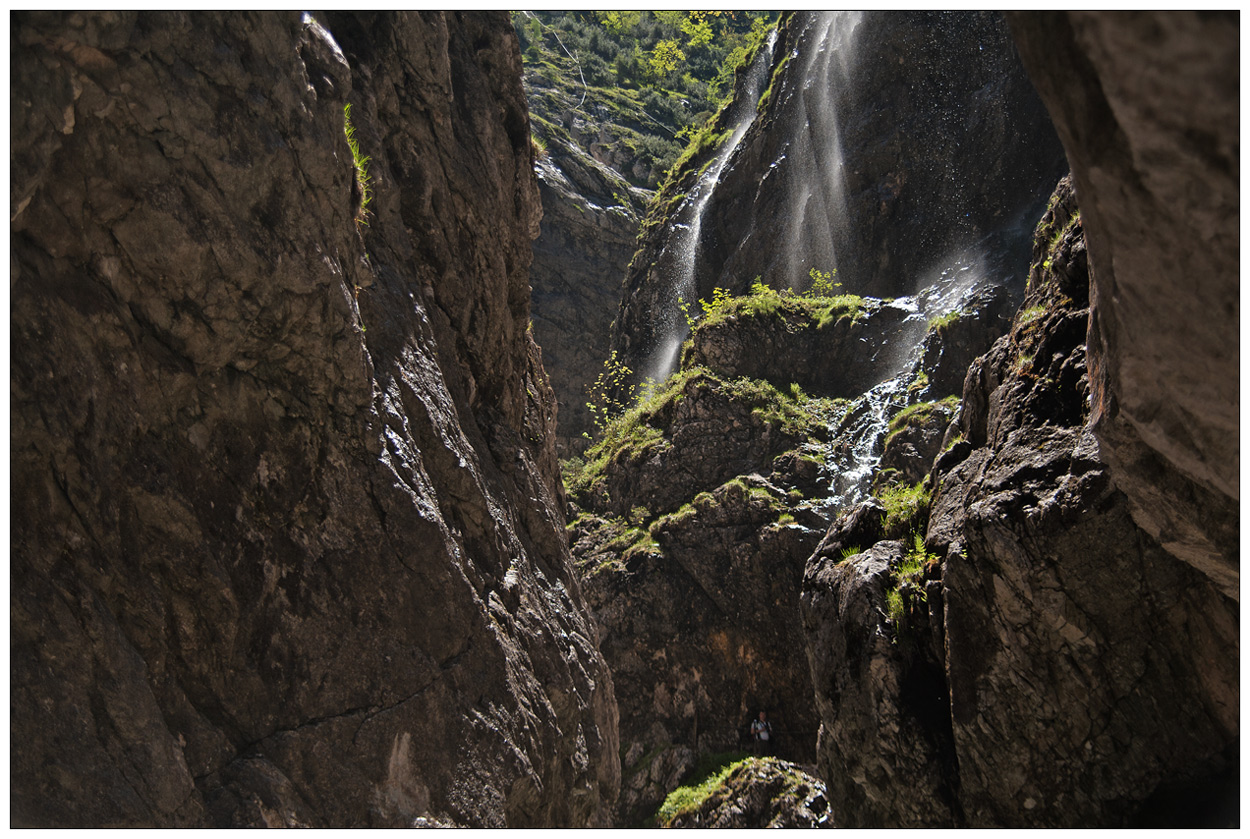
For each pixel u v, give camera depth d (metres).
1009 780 5.27
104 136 3.54
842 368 18.86
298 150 4.43
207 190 3.92
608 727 7.89
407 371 5.79
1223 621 4.42
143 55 3.63
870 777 6.04
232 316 4.12
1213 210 2.01
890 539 6.79
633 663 15.19
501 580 6.17
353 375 4.86
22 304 3.38
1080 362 5.30
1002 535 5.09
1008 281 18.53
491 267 8.15
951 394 16.30
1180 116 1.89
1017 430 5.50
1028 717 5.17
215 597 4.02
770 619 14.80
